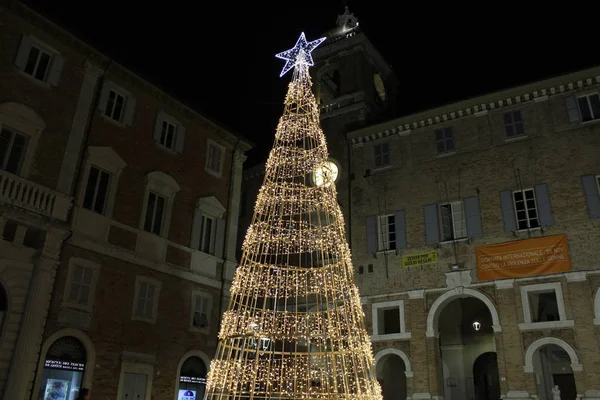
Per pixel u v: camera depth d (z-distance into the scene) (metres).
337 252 22.75
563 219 24.94
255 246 22.23
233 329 19.44
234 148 30.48
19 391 17.27
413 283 27.97
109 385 20.30
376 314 28.52
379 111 37.50
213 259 26.97
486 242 26.62
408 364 26.53
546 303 26.53
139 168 24.14
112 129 23.34
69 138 21.31
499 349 24.53
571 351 22.77
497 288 25.45
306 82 22.50
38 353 18.23
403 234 29.30
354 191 32.16
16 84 19.97
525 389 23.23
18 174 19.31
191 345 24.38
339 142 34.41
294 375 21.03
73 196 20.86
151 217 24.36
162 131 26.16
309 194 24.81
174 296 24.23
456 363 31.33
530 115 27.69
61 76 21.72
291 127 22.23
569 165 25.69
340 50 38.03
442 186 29.03
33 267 18.95
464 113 29.69
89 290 20.58
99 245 21.28
